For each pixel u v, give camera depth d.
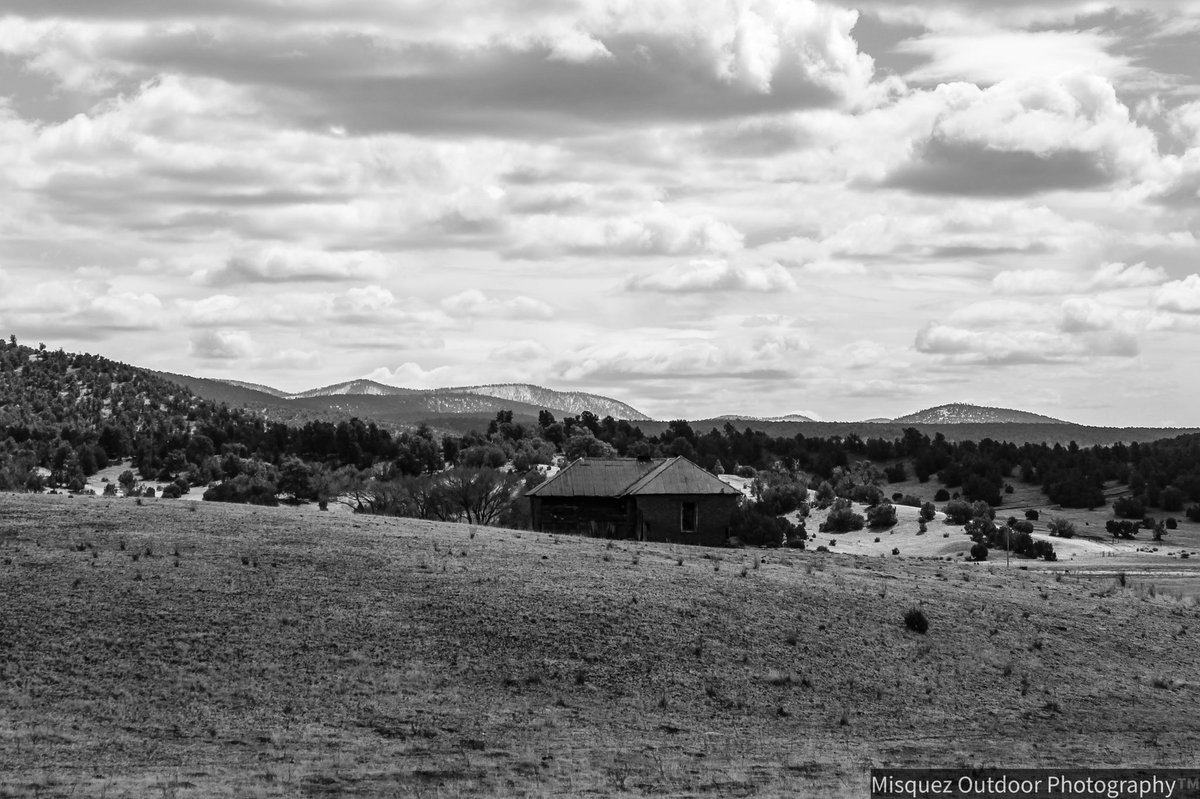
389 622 47.03
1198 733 44.41
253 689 40.72
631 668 45.38
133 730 37.00
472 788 32.69
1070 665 52.06
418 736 37.97
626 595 52.31
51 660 41.50
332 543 57.22
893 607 55.91
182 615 45.78
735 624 50.44
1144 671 52.62
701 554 66.69
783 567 63.66
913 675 48.19
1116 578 91.50
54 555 51.81
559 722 40.19
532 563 56.88
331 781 32.94
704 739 39.59
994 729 43.34
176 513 62.94
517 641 46.47
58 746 35.12
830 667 47.75
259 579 50.38
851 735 41.38
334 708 39.84
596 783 33.62
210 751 35.56
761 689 44.97
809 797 32.31
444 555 56.75
